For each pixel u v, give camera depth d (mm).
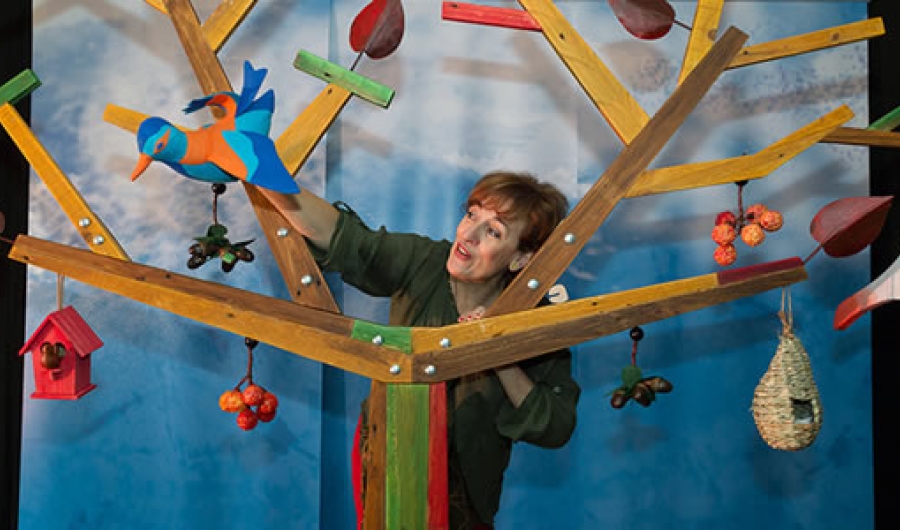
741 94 1677
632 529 1640
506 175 1450
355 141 1631
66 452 1588
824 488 1655
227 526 1598
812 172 1675
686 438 1652
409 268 1410
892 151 1625
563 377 1377
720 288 1223
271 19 1620
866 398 1659
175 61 1629
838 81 1683
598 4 1668
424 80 1641
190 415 1603
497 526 1629
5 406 1562
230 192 1626
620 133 1234
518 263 1415
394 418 1198
